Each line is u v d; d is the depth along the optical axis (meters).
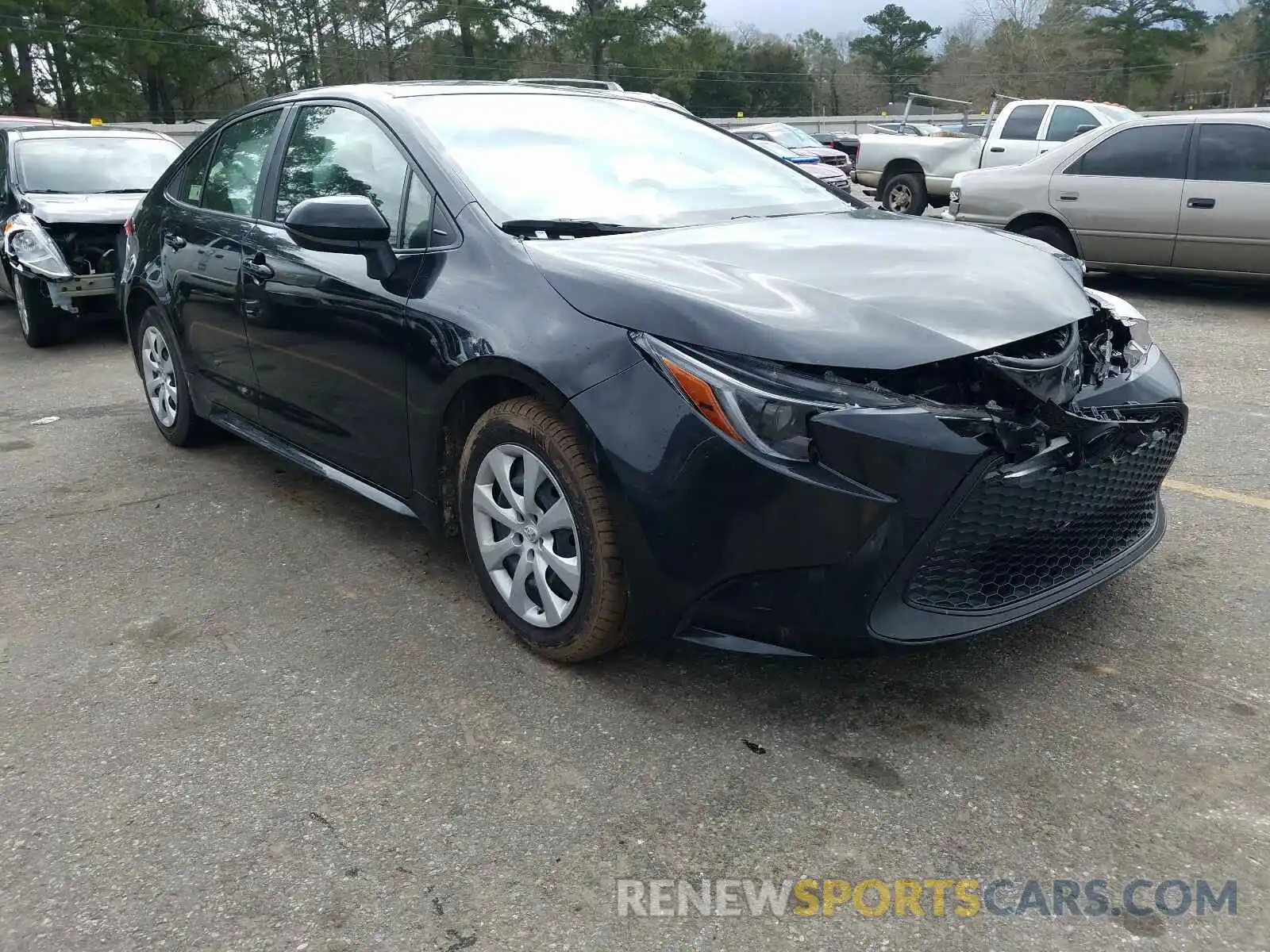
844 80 83.94
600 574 2.71
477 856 2.25
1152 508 3.16
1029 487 2.50
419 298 3.14
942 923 2.03
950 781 2.45
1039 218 9.55
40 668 3.10
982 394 2.48
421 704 2.84
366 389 3.42
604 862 2.22
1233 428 5.14
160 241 4.89
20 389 6.75
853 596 2.40
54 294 7.55
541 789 2.46
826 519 2.35
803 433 2.36
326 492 4.58
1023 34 66.75
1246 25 64.50
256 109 4.47
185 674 3.04
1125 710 2.71
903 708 2.75
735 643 2.56
